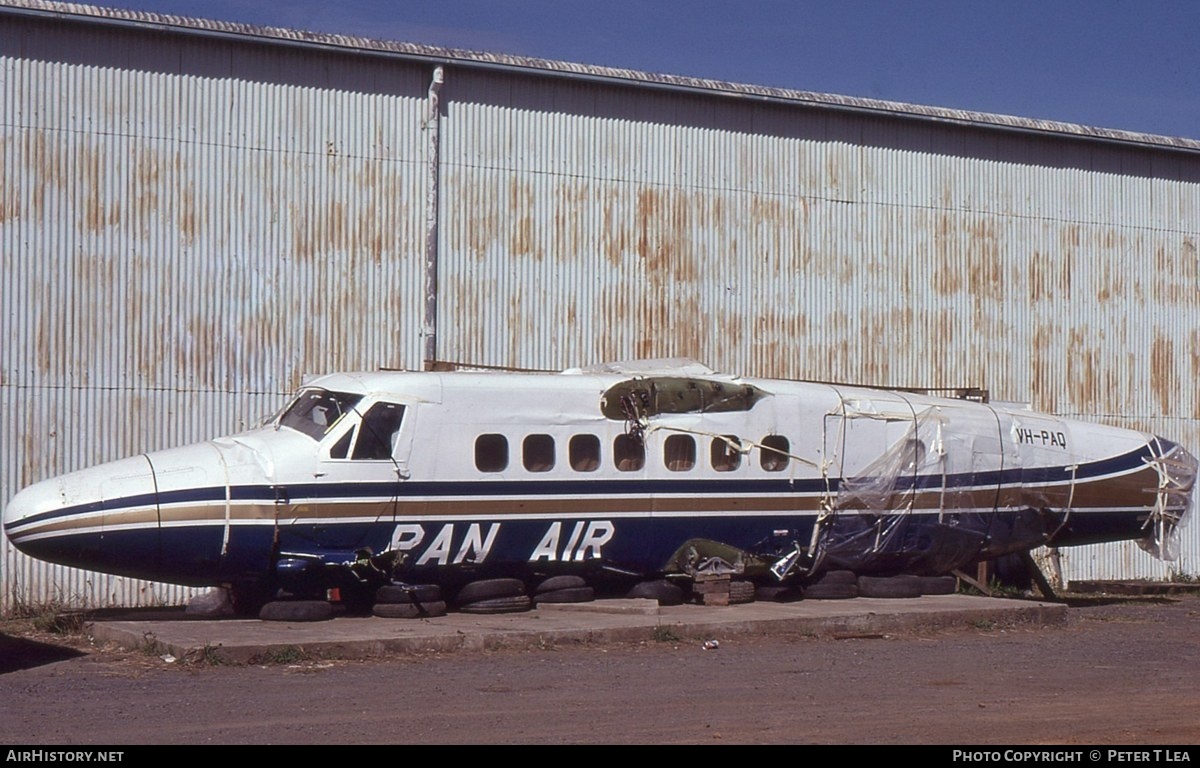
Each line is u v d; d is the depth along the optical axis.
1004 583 21.14
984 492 18.36
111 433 17.48
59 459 17.20
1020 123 23.19
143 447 17.64
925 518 17.95
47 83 17.42
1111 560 23.69
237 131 18.34
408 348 19.03
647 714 9.96
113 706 10.13
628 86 20.42
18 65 17.28
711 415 16.75
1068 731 9.51
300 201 18.61
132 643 13.44
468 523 15.38
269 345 18.34
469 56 19.47
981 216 23.03
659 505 16.33
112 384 17.53
